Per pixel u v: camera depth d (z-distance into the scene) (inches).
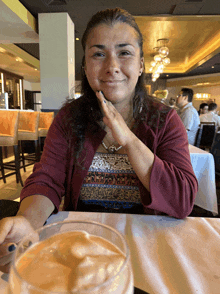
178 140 30.5
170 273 14.2
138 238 18.4
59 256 7.5
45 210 23.4
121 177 33.9
